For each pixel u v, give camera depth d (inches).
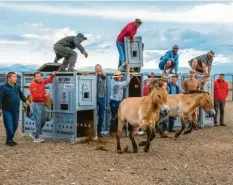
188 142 519.2
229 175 345.4
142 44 611.2
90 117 535.8
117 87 537.0
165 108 411.2
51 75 506.6
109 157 418.6
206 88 692.7
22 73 562.3
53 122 524.7
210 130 642.2
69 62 547.5
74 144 494.6
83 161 397.7
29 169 363.3
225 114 892.6
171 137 561.3
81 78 507.5
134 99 442.6
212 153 444.5
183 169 366.6
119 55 602.2
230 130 643.5
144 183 319.0
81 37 548.7
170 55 654.5
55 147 472.1
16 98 480.7
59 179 330.3
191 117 559.8
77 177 336.8
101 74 533.6
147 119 425.7
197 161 402.0
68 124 510.9
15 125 486.0
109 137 550.0
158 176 340.8
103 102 538.6
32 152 440.5
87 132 535.8
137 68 619.2
